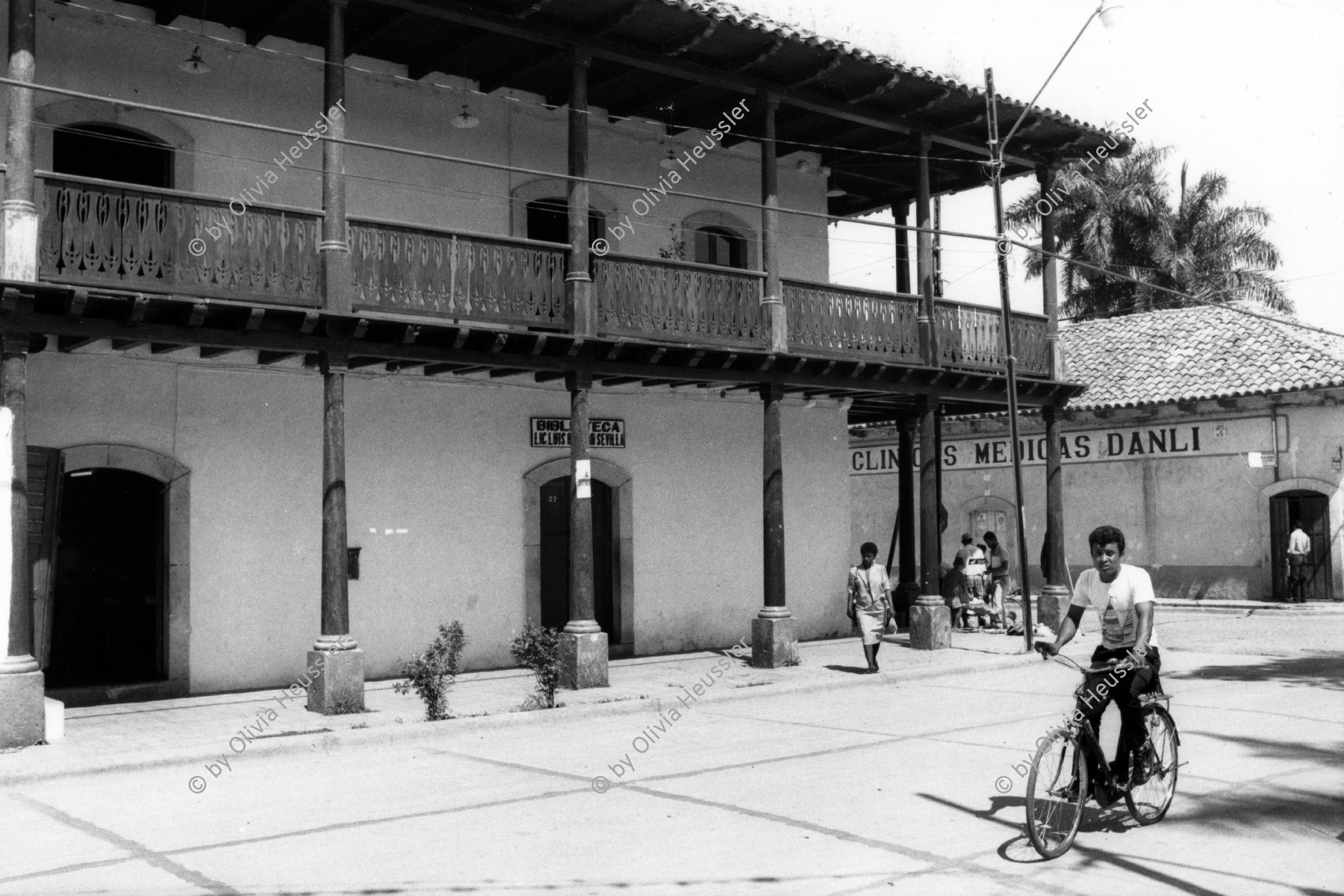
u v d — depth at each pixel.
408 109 15.14
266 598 13.72
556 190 16.38
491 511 15.53
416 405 14.98
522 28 13.47
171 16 13.28
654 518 17.27
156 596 13.23
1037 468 27.17
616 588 16.86
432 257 12.95
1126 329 28.97
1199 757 9.33
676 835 7.14
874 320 16.81
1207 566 25.08
